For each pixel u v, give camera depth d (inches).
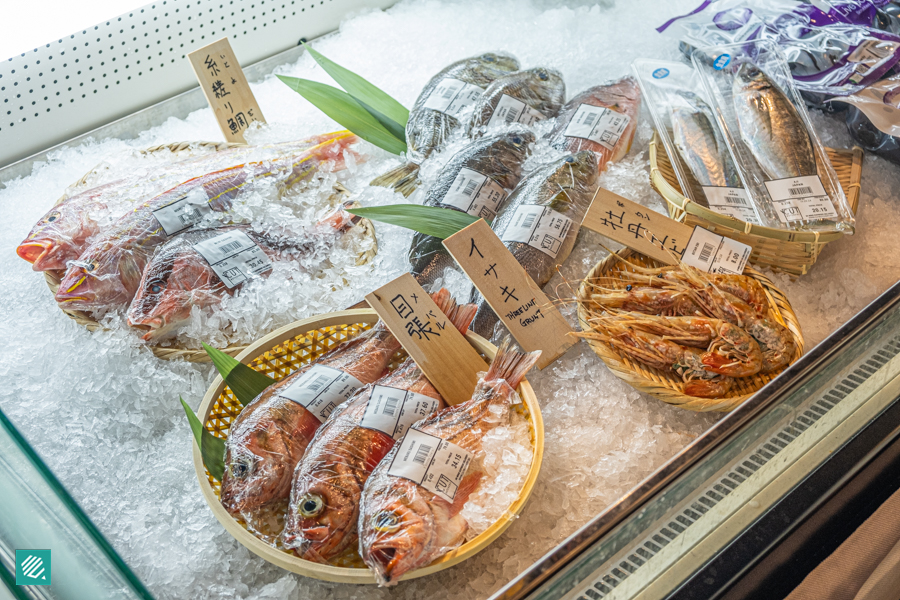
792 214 65.5
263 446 48.7
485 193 70.8
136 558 48.0
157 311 59.4
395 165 80.9
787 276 66.6
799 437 47.9
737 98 74.8
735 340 55.6
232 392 55.9
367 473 47.3
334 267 68.1
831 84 77.3
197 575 47.8
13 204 76.0
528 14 105.0
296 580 47.0
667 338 56.9
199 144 79.3
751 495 45.2
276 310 62.5
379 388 51.6
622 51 93.6
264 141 81.0
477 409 49.1
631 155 80.7
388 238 71.7
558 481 51.3
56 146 80.8
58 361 61.3
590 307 60.8
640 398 58.1
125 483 53.2
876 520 53.2
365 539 41.6
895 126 71.7
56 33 75.6
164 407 58.6
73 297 61.5
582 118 76.6
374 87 82.7
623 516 38.7
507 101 79.2
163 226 67.8
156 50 82.6
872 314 49.9
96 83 80.2
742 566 48.4
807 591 49.6
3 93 74.7
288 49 94.7
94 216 68.3
